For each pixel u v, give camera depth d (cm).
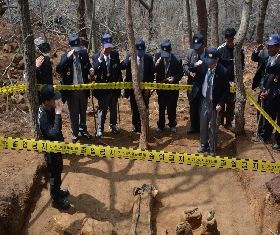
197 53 618
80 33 1079
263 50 608
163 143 662
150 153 475
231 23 1281
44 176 556
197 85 600
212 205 528
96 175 577
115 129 685
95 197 534
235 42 584
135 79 603
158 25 1195
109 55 625
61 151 463
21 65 823
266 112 600
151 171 592
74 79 611
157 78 658
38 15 1073
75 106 622
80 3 1048
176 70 643
